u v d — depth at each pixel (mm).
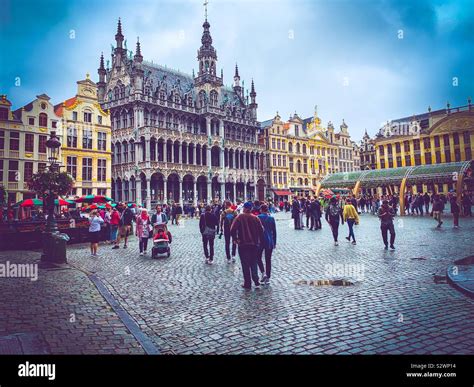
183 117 60438
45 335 5957
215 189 62500
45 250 14156
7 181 36812
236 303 7699
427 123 77188
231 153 66750
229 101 71312
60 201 24797
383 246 15648
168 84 61812
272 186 74250
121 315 7012
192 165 57688
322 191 51000
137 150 51344
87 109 45938
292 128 81062
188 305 7668
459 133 67000
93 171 45969
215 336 5852
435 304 7145
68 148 43500
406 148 76938
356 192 45750
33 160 38531
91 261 14102
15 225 18797
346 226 27203
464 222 27141
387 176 43031
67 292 8891
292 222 30672
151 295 8578
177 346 5488
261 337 5738
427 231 21297
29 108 38719
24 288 9336
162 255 15266
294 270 11047
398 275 9867
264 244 9555
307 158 83875
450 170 37594
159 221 15461
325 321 6363
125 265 12984
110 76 57031
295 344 5410
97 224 15977
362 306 7164
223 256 14672
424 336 5523
